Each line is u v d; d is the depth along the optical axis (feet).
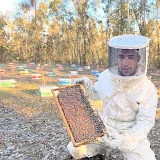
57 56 141.18
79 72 76.07
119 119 7.07
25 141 15.42
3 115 22.44
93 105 6.93
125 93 6.79
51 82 47.57
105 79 7.47
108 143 6.46
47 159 12.65
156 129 17.42
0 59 145.48
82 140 6.28
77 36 127.75
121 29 104.01
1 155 13.25
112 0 107.55
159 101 28.40
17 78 55.01
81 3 115.03
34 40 132.87
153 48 97.50
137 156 6.88
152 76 63.26
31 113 23.34
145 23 98.84
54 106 26.58
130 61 6.22
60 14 133.90
